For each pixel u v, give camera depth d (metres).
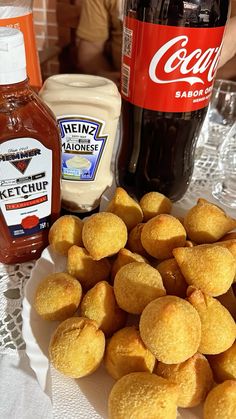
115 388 0.20
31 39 0.36
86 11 0.81
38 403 0.23
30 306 0.25
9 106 0.26
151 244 0.27
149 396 0.19
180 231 0.27
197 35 0.28
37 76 0.38
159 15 0.28
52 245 0.29
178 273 0.25
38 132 0.27
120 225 0.27
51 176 0.29
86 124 0.30
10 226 0.29
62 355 0.21
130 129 0.35
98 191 0.33
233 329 0.22
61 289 0.24
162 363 0.22
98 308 0.23
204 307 0.22
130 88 0.32
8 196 0.28
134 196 0.37
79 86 0.30
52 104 0.29
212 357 0.23
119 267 0.26
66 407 0.21
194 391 0.21
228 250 0.25
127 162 0.37
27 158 0.27
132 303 0.23
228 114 0.50
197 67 0.30
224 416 0.19
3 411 0.22
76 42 0.91
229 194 0.39
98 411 0.21
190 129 0.34
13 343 0.26
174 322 0.20
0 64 0.24
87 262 0.26
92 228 0.26
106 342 0.23
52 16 0.98
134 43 0.30
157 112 0.32
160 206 0.31
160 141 0.34
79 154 0.31
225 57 0.45
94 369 0.22
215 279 0.23
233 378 0.22
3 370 0.24
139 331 0.22
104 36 0.83
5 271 0.31
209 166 0.43
